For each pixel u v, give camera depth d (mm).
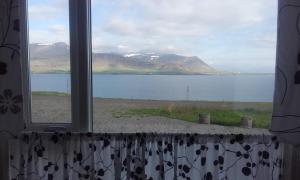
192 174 1737
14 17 1663
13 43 1671
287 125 1591
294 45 1573
